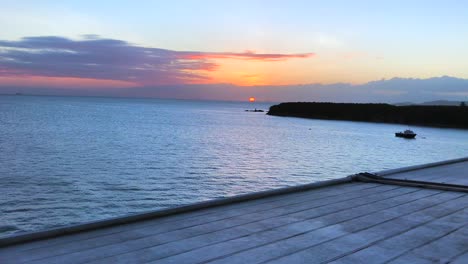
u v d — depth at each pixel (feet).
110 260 9.79
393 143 164.76
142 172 67.62
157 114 350.64
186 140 131.95
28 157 78.54
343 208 16.01
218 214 14.47
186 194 52.95
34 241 10.95
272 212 14.99
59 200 47.37
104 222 12.44
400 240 12.07
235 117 368.68
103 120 223.10
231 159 89.51
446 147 157.99
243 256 10.36
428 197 18.51
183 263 9.77
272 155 101.04
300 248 11.11
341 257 10.50
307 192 19.10
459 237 12.50
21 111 282.36
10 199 46.93
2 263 9.36
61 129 149.18
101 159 80.64
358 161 99.71
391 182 21.63
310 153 110.42
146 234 11.92
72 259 9.76
